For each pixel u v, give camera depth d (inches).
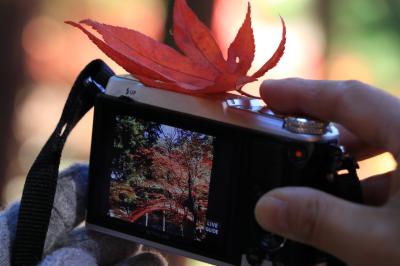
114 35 14.4
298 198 12.1
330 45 39.4
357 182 13.3
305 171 13.1
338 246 11.9
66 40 41.9
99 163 14.6
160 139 14.2
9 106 41.3
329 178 13.2
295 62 39.0
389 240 11.6
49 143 14.1
